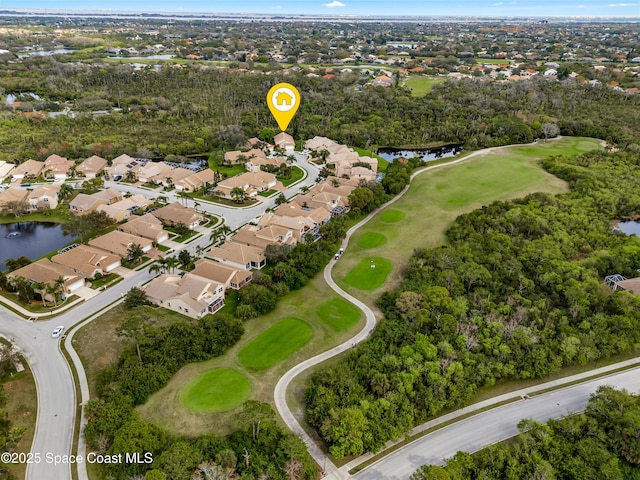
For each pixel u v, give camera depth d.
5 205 129.62
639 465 59.38
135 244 106.56
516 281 96.31
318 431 62.78
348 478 56.97
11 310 87.75
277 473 55.75
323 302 92.75
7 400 66.50
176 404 66.69
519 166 173.25
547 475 55.34
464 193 149.75
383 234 123.25
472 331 80.50
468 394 68.44
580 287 91.75
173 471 53.56
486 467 57.66
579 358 75.44
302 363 75.75
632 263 103.56
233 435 61.12
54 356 75.62
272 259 105.00
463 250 106.25
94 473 56.41
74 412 65.06
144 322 83.69
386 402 64.25
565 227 120.62
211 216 133.12
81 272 98.56
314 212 127.88
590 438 61.06
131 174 160.62
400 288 94.00
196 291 88.56
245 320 86.25
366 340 80.00
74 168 163.75
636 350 80.81
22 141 184.25
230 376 72.31
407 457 60.19
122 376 68.75
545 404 69.50
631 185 147.12
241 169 175.88
